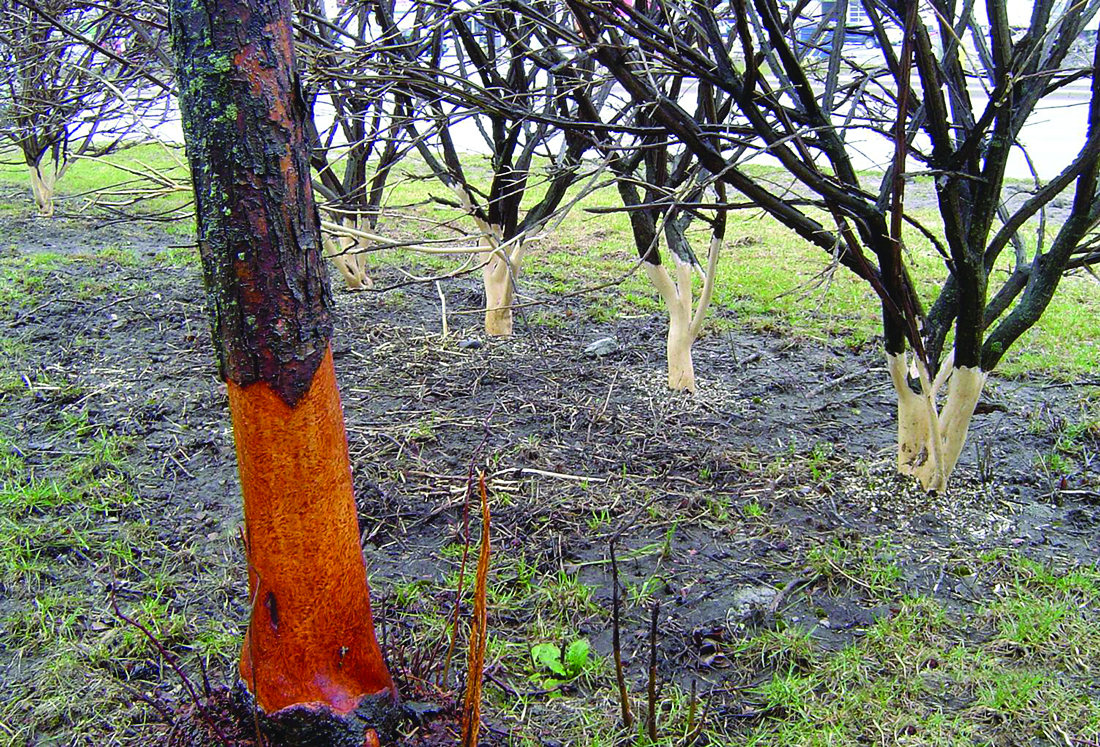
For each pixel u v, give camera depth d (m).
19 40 4.50
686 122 2.72
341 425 1.97
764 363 4.80
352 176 5.04
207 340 5.13
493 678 2.45
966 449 3.78
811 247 7.12
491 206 4.77
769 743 2.29
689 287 4.27
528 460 3.71
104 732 2.35
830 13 3.10
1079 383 4.43
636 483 3.53
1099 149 2.80
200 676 2.54
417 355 4.87
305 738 2.02
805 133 2.68
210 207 1.78
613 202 8.33
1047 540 3.14
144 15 4.39
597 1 2.76
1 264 6.64
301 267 1.82
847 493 3.46
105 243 7.37
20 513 3.36
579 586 2.91
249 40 1.70
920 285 5.89
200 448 3.89
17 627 2.76
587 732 2.33
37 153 7.54
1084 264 3.21
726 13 3.47
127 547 3.17
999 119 2.77
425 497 3.44
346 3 3.98
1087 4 2.88
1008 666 2.54
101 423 4.10
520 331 5.27
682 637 2.69
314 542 1.94
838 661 2.57
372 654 2.10
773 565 3.03
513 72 4.20
